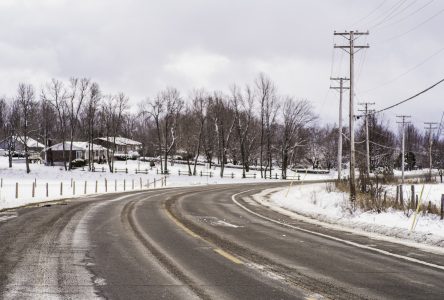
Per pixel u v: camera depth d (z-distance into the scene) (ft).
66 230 46.21
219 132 308.40
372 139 290.15
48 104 326.24
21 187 142.72
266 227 53.26
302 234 47.65
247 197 110.93
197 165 324.80
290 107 349.61
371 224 55.42
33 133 384.88
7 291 23.32
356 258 34.04
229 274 27.94
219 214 67.87
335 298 22.89
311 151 400.88
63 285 24.73
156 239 41.50
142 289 24.12
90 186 161.48
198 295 23.08
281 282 26.04
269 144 286.66
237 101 298.56
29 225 49.52
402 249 38.63
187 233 45.88
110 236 42.80
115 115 332.60
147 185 169.48
